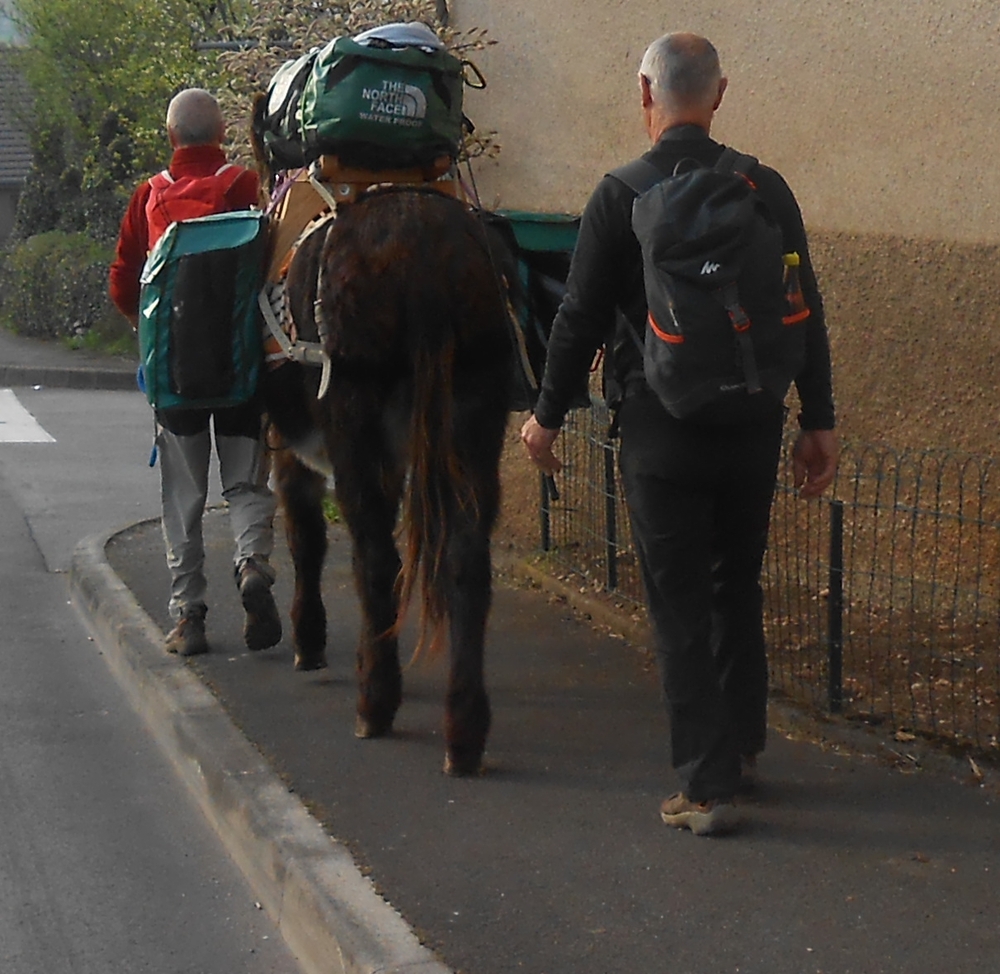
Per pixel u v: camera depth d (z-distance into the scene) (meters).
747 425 4.01
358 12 9.16
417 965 3.56
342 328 4.60
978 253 6.14
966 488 6.23
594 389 7.44
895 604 6.34
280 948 4.09
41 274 23.08
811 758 4.88
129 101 21.62
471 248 4.67
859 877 4.01
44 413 15.69
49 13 22.56
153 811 5.05
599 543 7.43
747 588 4.45
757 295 3.75
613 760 4.97
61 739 5.75
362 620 5.12
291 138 5.36
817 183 6.81
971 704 5.20
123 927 4.21
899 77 6.37
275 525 9.04
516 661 6.14
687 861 4.14
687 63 4.05
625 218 3.99
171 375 5.43
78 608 7.66
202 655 6.27
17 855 4.69
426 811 4.54
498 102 8.74
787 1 6.84
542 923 3.78
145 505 10.35
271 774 4.86
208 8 18.55
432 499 4.60
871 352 6.61
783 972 3.52
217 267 5.35
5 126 34.56
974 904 3.84
